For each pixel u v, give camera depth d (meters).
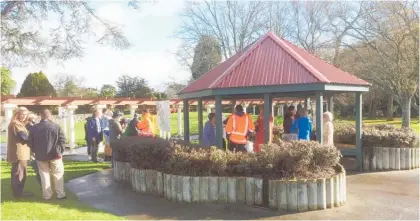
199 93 10.30
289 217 6.55
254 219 6.46
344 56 28.75
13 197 7.62
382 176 10.12
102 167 12.22
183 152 7.75
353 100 35.66
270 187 7.04
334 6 33.56
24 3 10.52
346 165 11.38
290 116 10.50
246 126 9.37
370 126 14.00
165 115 15.23
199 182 7.47
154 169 8.46
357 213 6.76
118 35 12.25
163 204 7.53
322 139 9.39
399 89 24.09
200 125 11.95
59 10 11.15
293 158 7.05
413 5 22.50
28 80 40.97
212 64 35.69
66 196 7.91
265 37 10.76
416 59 22.91
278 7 33.47
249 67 9.74
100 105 18.14
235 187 7.36
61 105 16.81
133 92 47.16
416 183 9.24
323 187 6.98
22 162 7.58
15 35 10.56
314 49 31.23
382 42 24.30
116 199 8.03
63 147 7.68
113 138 12.34
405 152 11.09
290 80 9.02
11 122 7.56
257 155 7.45
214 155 7.50
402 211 6.90
